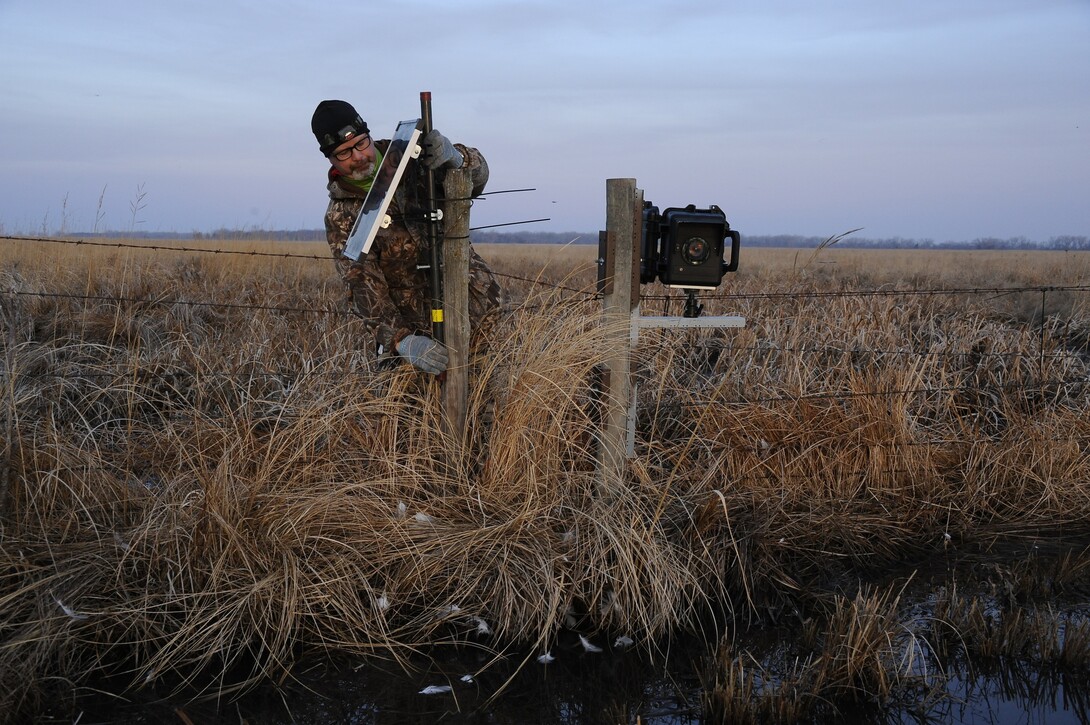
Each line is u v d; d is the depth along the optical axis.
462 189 3.50
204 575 3.10
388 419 3.76
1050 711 2.80
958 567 3.88
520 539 3.45
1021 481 4.56
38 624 2.80
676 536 3.64
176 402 4.79
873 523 4.15
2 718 2.56
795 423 4.61
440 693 2.84
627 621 3.23
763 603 3.51
